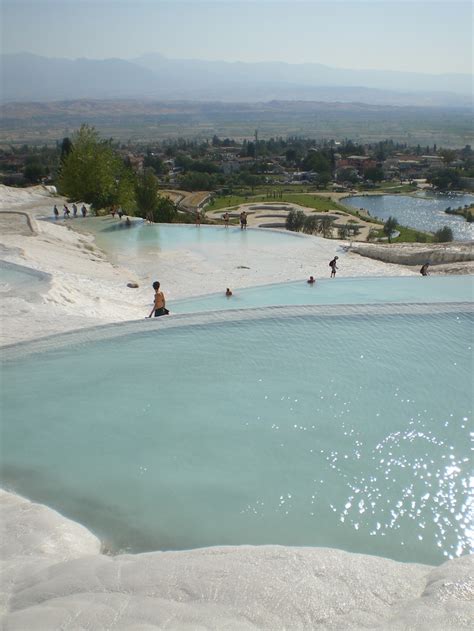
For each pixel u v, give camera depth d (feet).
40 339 38.52
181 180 458.09
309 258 85.20
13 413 30.94
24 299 49.80
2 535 20.31
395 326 40.73
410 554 20.57
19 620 15.05
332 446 27.53
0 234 88.12
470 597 14.73
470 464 26.11
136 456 26.94
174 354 37.42
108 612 15.19
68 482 25.02
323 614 14.87
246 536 21.39
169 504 23.34
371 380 34.12
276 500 23.62
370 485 24.56
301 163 580.30
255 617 14.83
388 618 14.51
